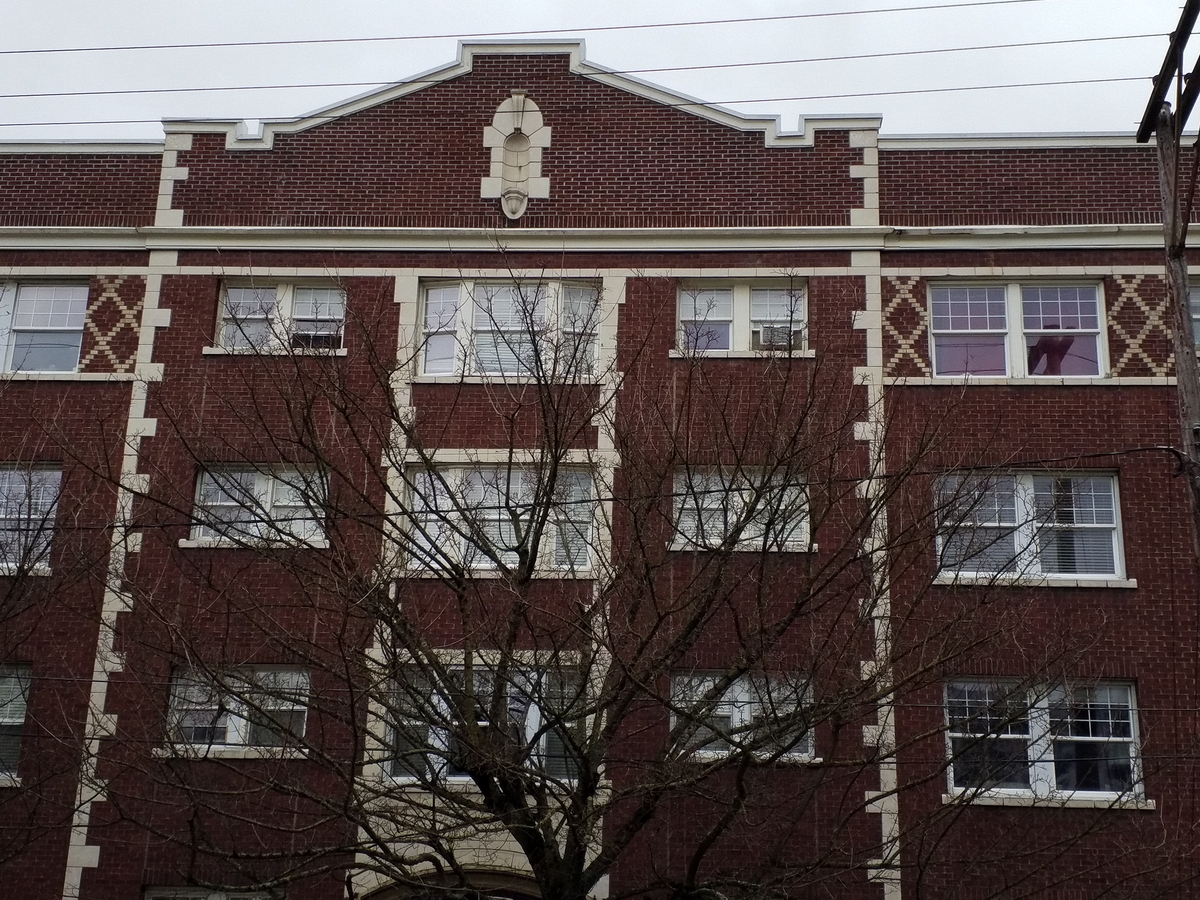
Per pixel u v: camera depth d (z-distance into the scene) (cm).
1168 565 2281
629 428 2066
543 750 2186
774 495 1964
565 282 2516
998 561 2267
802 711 1627
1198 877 2039
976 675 2195
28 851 2173
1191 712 2198
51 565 2166
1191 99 1756
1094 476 2362
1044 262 2484
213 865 2150
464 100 2628
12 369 2502
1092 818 2141
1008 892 2095
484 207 2567
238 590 2177
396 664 1684
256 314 2509
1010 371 2450
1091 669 2212
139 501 2219
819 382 2317
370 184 2586
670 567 2083
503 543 2136
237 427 2402
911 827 1806
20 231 2558
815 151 2567
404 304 2503
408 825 1591
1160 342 2422
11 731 2264
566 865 1662
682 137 2591
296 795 1717
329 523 1762
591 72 2630
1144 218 2495
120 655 2067
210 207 2575
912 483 2177
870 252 2500
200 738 2202
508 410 2327
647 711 2178
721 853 2120
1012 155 2550
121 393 2450
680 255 2519
